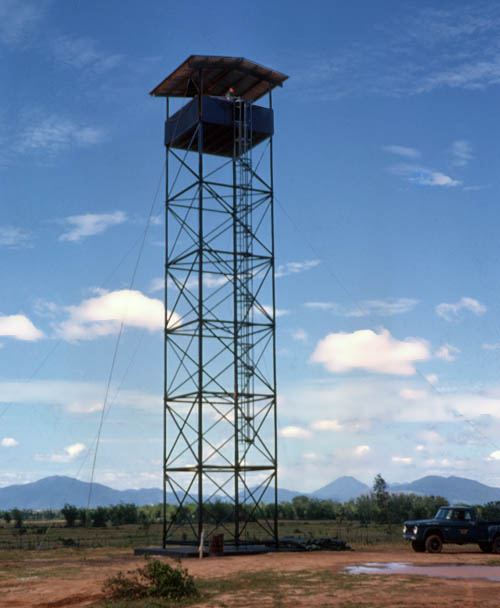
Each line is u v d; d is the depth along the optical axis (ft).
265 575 85.40
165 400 134.21
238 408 133.49
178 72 143.43
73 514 421.59
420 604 61.41
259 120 146.41
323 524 394.11
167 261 139.95
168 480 131.95
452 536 123.13
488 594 67.36
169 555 118.93
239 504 131.64
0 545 214.07
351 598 65.77
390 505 410.72
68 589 75.87
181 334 134.31
